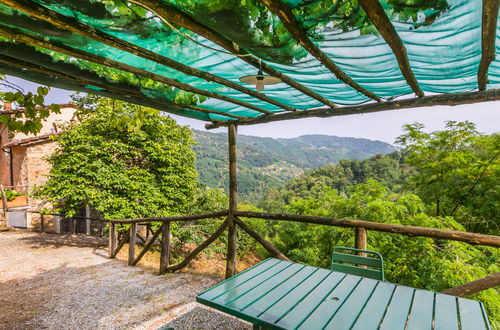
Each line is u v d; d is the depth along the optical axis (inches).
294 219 123.5
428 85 84.7
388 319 56.8
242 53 60.2
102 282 158.7
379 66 68.7
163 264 169.5
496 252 173.5
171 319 110.5
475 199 264.1
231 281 76.8
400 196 219.6
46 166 452.1
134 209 339.6
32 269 191.3
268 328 55.0
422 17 46.3
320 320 56.1
